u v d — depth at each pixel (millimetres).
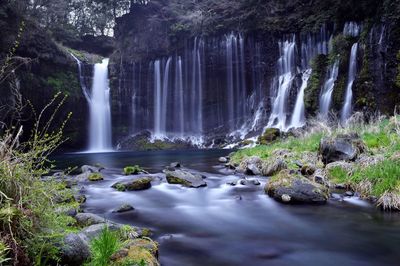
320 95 26875
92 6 45969
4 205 2928
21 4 26719
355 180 8180
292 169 9398
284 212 6844
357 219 6285
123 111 35781
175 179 9812
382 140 10695
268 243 5180
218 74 35562
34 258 2977
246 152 15555
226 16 36031
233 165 13281
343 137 9898
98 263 3137
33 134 4066
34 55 27797
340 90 25078
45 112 29391
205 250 4875
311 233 5621
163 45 37062
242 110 34406
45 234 3117
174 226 6047
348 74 25391
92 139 33531
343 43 26484
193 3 38719
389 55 22266
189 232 5703
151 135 36156
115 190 9055
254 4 34844
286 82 31734
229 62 35125
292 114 30031
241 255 4691
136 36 38062
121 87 35906
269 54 33531
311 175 9281
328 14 30094
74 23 45656
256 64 34031
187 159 19000
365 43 24125
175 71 36656
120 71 36156
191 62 36281
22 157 3230
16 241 2826
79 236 3461
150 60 37375
